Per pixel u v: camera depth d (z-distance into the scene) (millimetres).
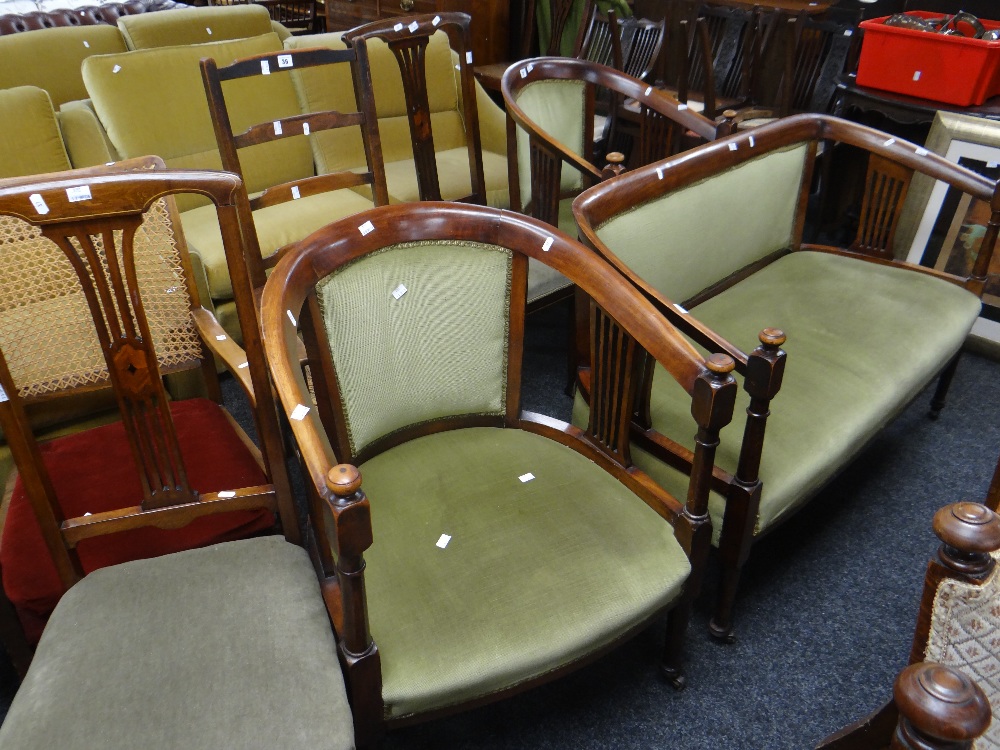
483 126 2648
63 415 1571
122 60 2092
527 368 2248
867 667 1369
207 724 817
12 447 936
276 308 939
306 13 4387
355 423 1161
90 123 2061
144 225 1267
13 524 1206
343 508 756
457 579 1014
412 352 1190
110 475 1255
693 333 1219
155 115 2131
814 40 2945
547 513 1121
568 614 987
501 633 958
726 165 1671
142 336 951
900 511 1732
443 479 1178
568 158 1836
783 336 1107
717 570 1587
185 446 1306
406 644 938
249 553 1047
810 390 1453
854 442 1418
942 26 2311
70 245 878
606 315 1139
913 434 1983
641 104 2100
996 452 1916
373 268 1108
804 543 1641
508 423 1321
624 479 1206
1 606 1152
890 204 1907
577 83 2182
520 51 3834
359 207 2217
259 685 859
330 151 2393
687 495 1196
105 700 836
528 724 1265
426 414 1269
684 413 1387
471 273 1178
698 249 1679
